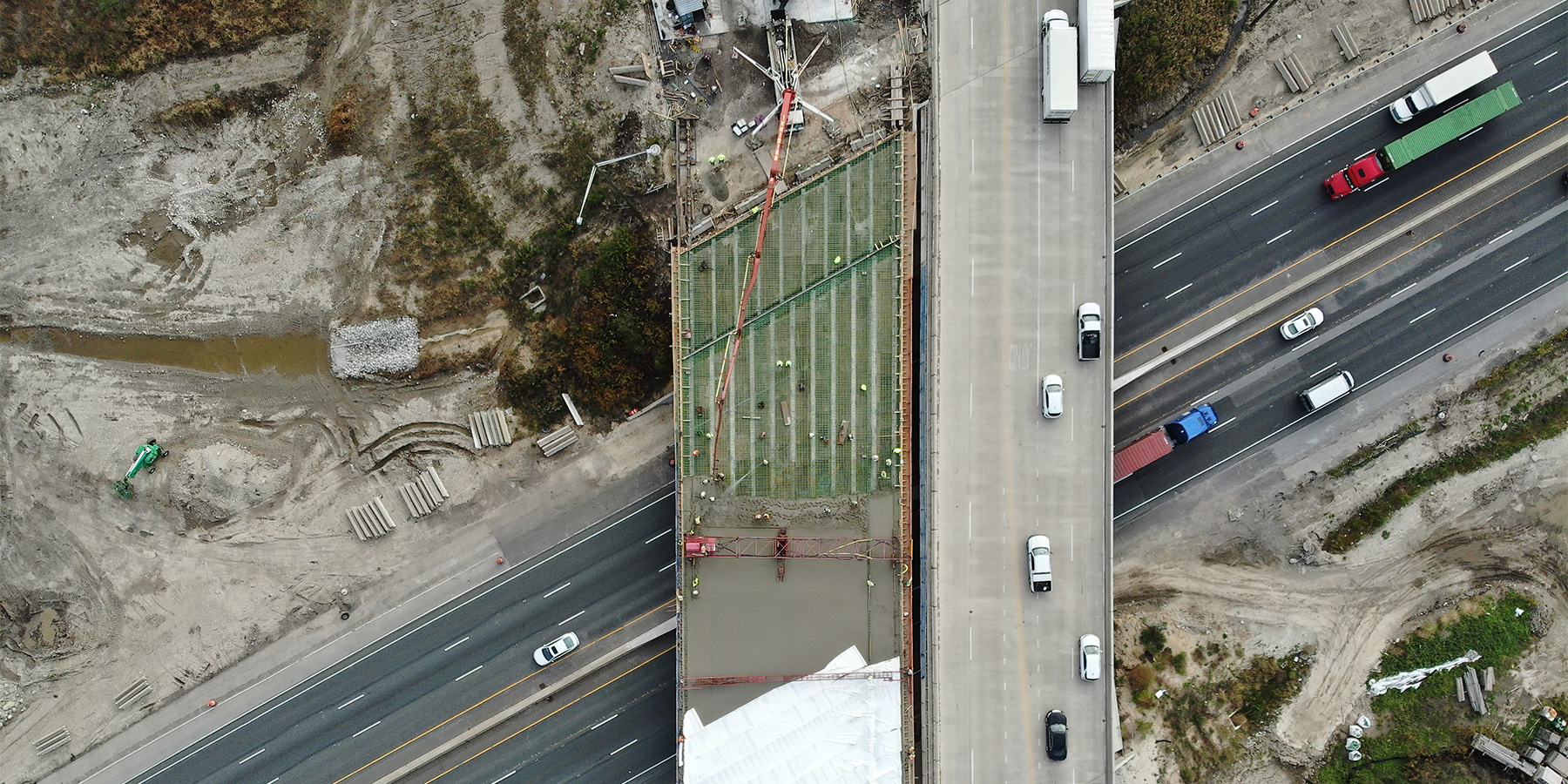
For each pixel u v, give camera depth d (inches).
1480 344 2156.7
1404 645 2143.2
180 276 2113.7
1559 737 2073.1
